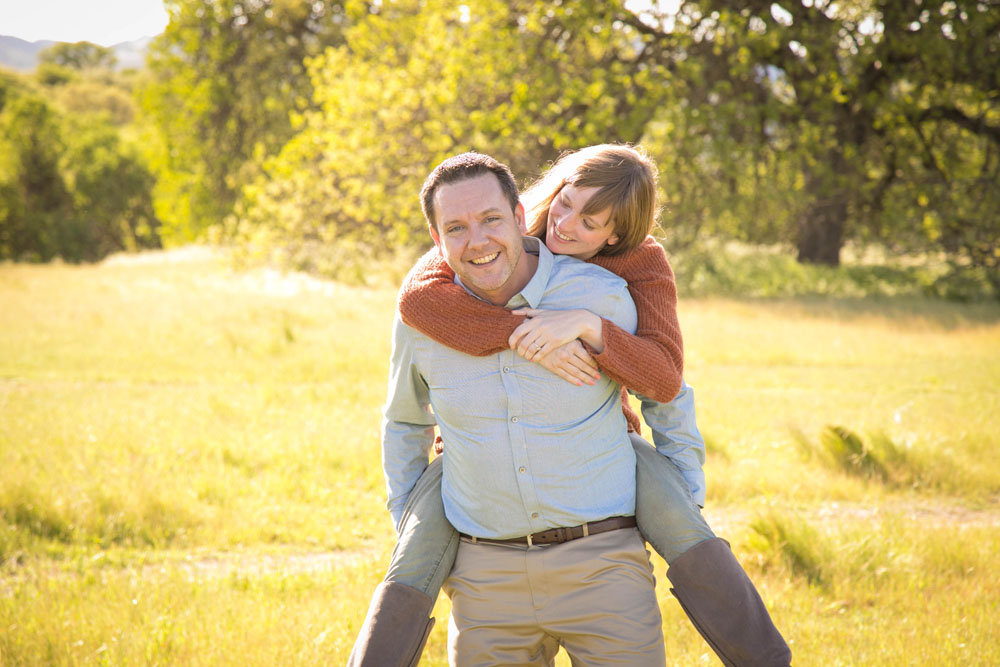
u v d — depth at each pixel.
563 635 2.29
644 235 2.42
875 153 26.45
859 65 24.00
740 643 2.20
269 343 12.85
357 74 24.08
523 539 2.27
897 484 6.97
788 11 24.44
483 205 2.13
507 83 22.41
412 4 25.00
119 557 5.12
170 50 35.59
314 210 24.00
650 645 2.25
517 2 23.64
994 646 3.78
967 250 23.50
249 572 4.87
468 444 2.26
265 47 36.38
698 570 2.24
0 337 13.42
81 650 3.70
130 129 70.19
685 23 24.09
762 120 24.19
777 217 26.80
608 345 2.20
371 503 6.19
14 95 73.06
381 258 23.92
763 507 6.19
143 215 59.47
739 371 12.14
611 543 2.26
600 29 23.27
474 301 2.22
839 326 16.56
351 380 10.86
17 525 5.50
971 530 5.57
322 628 3.92
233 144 36.69
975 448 7.77
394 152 22.62
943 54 23.19
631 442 2.46
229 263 24.92
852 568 4.84
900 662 3.63
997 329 16.47
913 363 13.02
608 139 23.31
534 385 2.20
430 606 2.29
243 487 6.33
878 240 28.00
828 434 7.39
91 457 6.83
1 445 7.11
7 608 4.06
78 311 16.23
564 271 2.30
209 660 3.60
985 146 25.73
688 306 19.64
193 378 10.92
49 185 57.09
